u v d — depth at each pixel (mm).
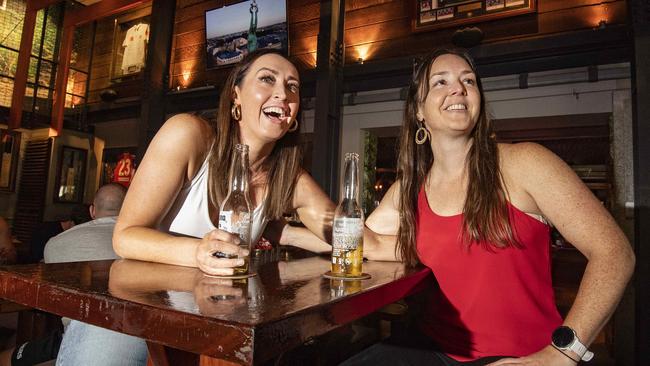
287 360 1907
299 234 1647
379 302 834
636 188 2904
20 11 7648
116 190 2307
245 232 976
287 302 630
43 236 4035
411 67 4359
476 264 1261
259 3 5578
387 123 4633
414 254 1404
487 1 4215
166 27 6109
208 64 5984
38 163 7148
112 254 1664
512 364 985
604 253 1070
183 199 1261
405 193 1484
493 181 1257
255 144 1364
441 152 1410
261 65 1297
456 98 1313
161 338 547
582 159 5770
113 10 6113
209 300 623
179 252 947
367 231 1524
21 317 2396
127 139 7230
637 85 2904
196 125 1209
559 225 1172
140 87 7121
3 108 7098
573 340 996
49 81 7859
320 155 4438
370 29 4918
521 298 1217
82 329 1125
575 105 3730
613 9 3773
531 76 3865
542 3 4051
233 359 485
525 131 4621
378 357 1304
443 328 1329
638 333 2783
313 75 4930
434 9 4492
